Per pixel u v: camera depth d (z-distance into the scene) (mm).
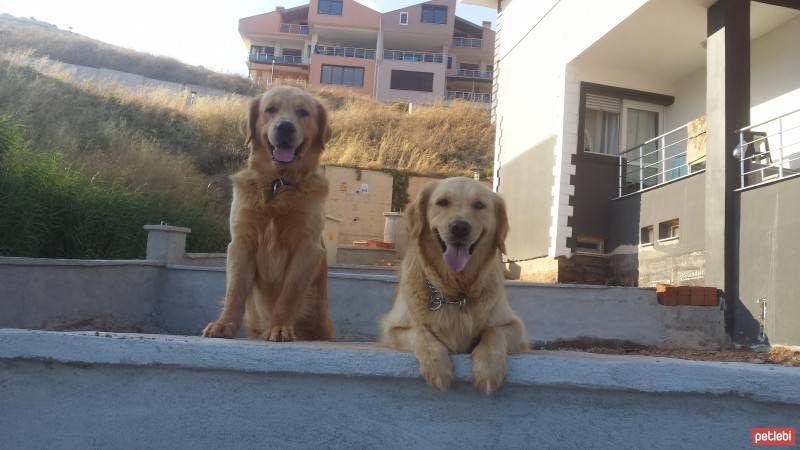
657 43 10953
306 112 4480
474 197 3570
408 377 2934
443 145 24234
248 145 4668
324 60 50344
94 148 14438
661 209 10352
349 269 9797
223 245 12094
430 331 3330
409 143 24047
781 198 7688
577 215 11805
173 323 7539
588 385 2902
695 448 2881
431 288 3465
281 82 40812
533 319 8000
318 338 4895
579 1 11547
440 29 52625
